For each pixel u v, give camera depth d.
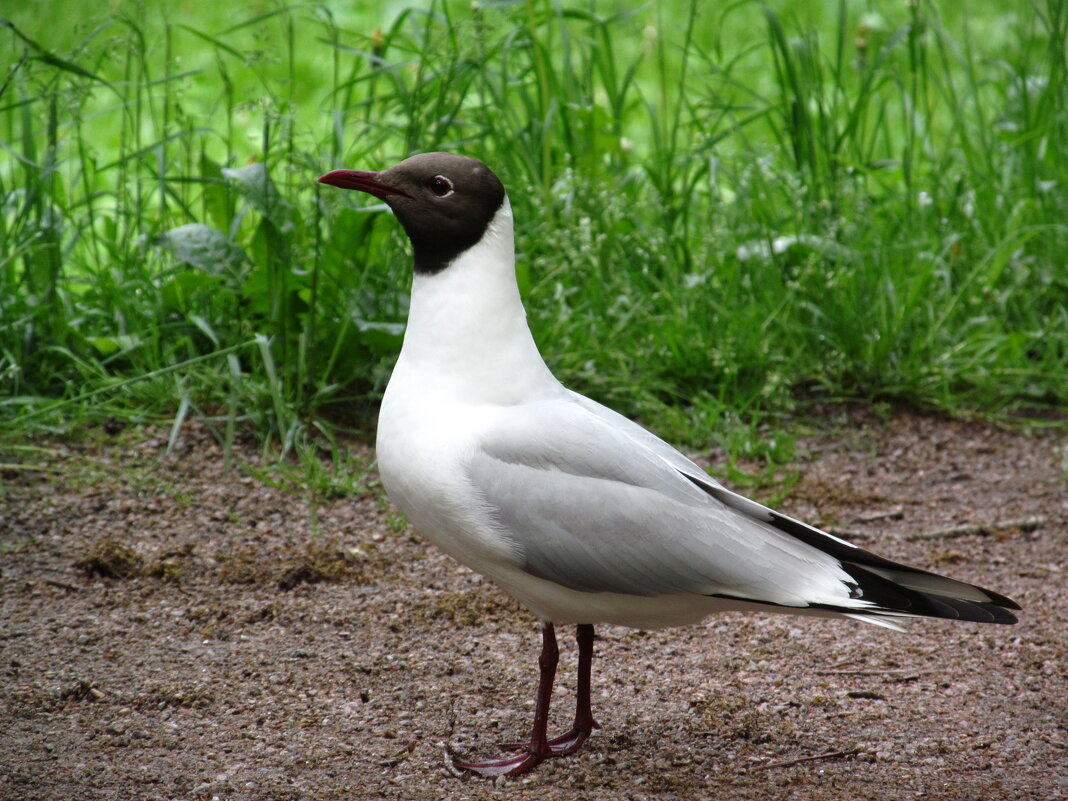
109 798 6.20
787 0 22.80
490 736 7.03
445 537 6.73
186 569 8.77
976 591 6.48
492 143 14.29
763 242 12.68
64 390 10.98
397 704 7.29
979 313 12.69
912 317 12.34
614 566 6.43
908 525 9.95
